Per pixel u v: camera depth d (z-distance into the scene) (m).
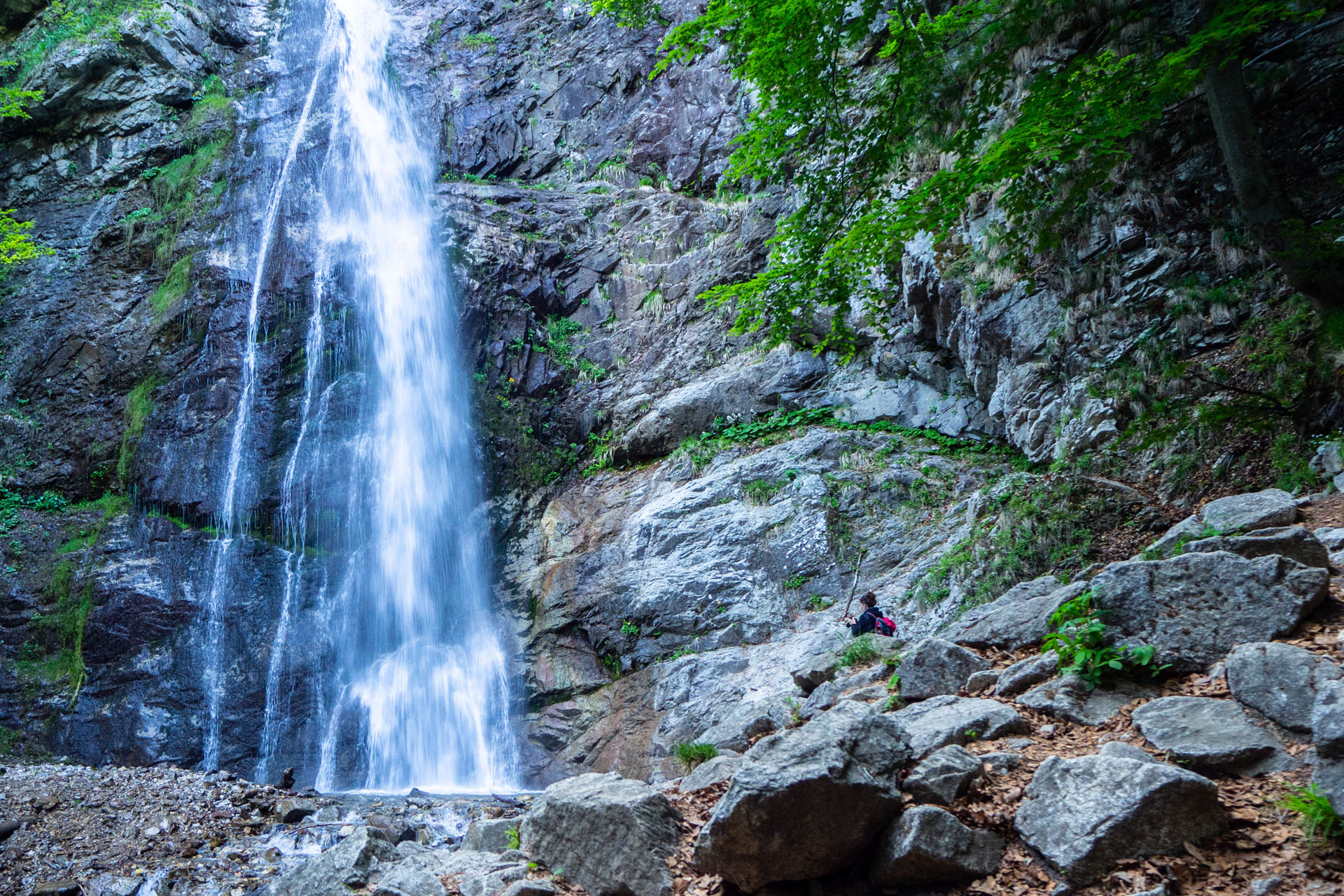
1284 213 7.96
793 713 7.27
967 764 4.25
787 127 10.79
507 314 20.55
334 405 19.66
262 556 17.66
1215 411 8.45
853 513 14.04
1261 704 4.24
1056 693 4.95
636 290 20.61
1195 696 4.55
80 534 17.92
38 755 14.95
